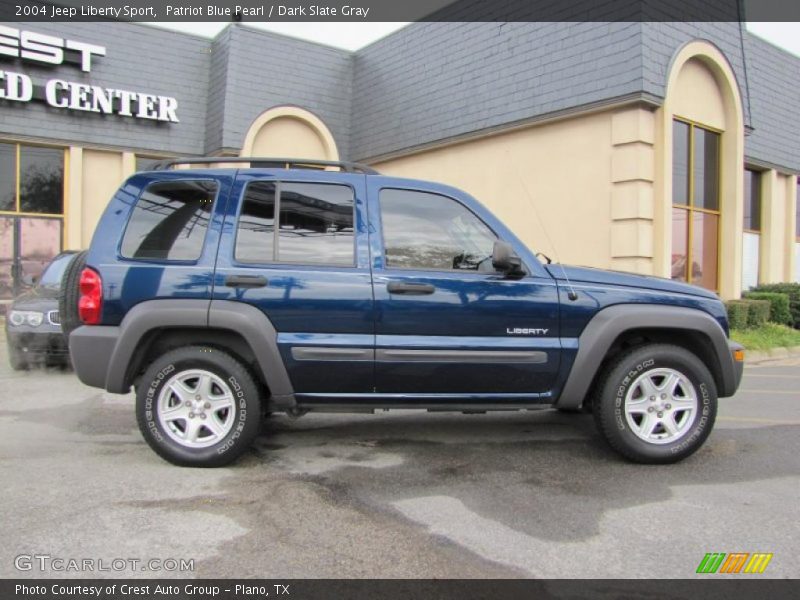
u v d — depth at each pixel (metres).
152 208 4.48
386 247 4.45
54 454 4.75
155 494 3.95
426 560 3.14
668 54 11.15
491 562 3.12
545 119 12.13
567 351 4.45
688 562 3.13
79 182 14.44
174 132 15.59
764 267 15.79
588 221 11.69
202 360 4.35
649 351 4.52
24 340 7.61
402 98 15.55
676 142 11.98
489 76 13.35
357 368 4.35
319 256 4.41
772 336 11.93
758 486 4.18
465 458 4.75
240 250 4.40
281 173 4.52
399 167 15.88
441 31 14.69
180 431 4.48
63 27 14.16
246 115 15.41
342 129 17.12
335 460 4.68
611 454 4.86
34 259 14.27
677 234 12.06
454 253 4.52
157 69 15.49
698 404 4.56
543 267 4.55
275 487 4.09
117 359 4.28
